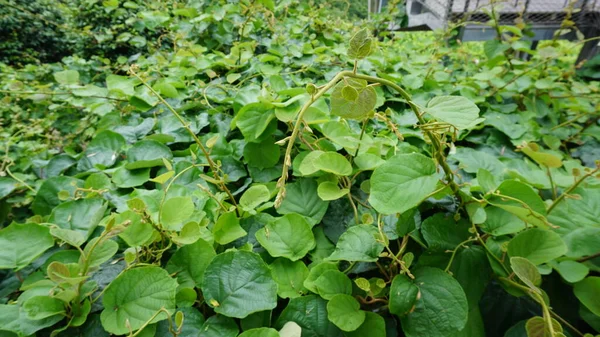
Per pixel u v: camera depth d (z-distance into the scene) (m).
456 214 0.61
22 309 0.48
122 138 0.92
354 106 0.47
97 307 0.52
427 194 0.49
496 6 1.58
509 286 0.55
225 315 0.50
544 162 0.56
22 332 0.47
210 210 0.69
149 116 1.10
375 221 0.66
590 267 0.56
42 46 4.18
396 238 0.60
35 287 0.53
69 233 0.51
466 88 1.26
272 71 1.24
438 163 0.56
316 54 1.46
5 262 0.56
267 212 0.74
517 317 0.58
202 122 1.00
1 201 0.83
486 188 0.61
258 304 0.50
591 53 2.18
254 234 0.67
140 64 1.42
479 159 0.83
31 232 0.60
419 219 0.63
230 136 0.98
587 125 1.22
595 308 0.51
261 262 0.54
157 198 0.70
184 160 0.86
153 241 0.58
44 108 1.78
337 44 1.80
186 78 1.29
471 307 0.56
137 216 0.57
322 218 0.71
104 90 1.14
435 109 0.48
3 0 3.78
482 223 0.59
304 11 2.10
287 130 0.91
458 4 2.65
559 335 0.40
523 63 1.38
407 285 0.53
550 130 1.20
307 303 0.54
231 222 0.65
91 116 1.46
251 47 1.44
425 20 3.26
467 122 0.45
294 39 1.66
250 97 0.95
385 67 1.40
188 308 0.52
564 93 1.30
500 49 1.42
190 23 1.69
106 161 0.88
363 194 0.74
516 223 0.58
